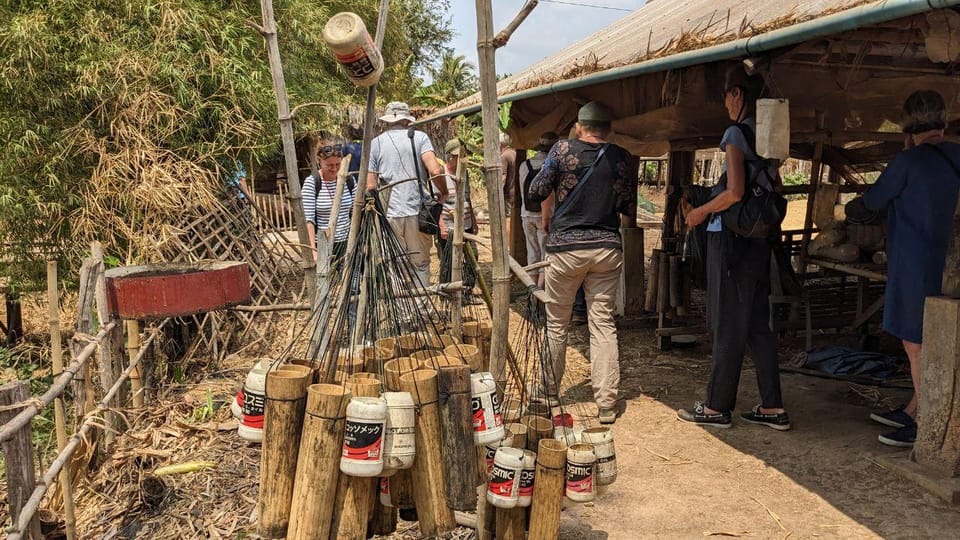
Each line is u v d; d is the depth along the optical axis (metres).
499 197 2.38
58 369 3.38
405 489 2.19
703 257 4.86
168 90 6.71
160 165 6.37
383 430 1.96
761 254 4.03
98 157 6.61
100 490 3.69
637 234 6.70
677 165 6.44
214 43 7.07
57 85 6.63
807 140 5.63
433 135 15.17
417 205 5.71
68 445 3.11
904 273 3.76
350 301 2.33
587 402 4.82
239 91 6.96
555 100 6.82
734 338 4.13
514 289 8.41
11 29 6.33
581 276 4.28
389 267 2.43
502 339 2.45
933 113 3.65
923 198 3.64
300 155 13.11
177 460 3.88
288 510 2.01
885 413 4.20
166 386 5.12
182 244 6.05
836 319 5.86
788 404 4.62
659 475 3.70
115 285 4.02
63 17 6.61
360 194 2.48
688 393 4.93
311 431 1.93
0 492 3.96
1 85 6.51
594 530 3.19
